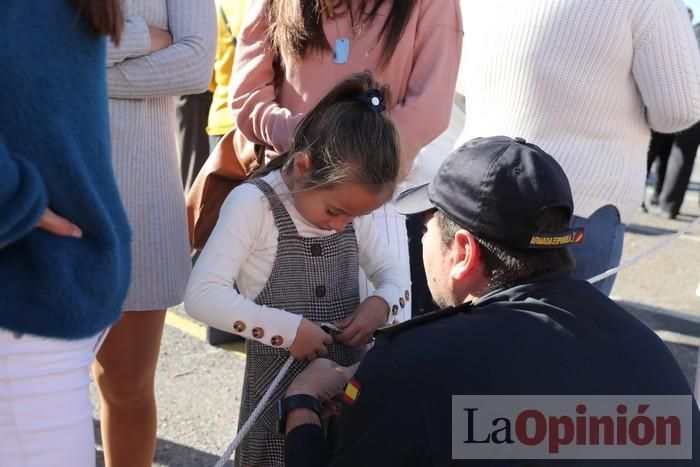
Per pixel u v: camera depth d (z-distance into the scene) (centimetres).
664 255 686
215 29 251
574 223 278
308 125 205
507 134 283
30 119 145
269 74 259
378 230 246
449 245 179
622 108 278
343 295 217
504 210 168
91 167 157
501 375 158
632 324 172
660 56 267
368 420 163
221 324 200
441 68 249
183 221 260
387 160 195
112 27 156
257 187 208
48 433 162
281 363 215
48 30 147
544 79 274
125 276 167
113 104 236
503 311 166
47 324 153
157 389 388
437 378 159
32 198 140
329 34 246
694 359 455
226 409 373
